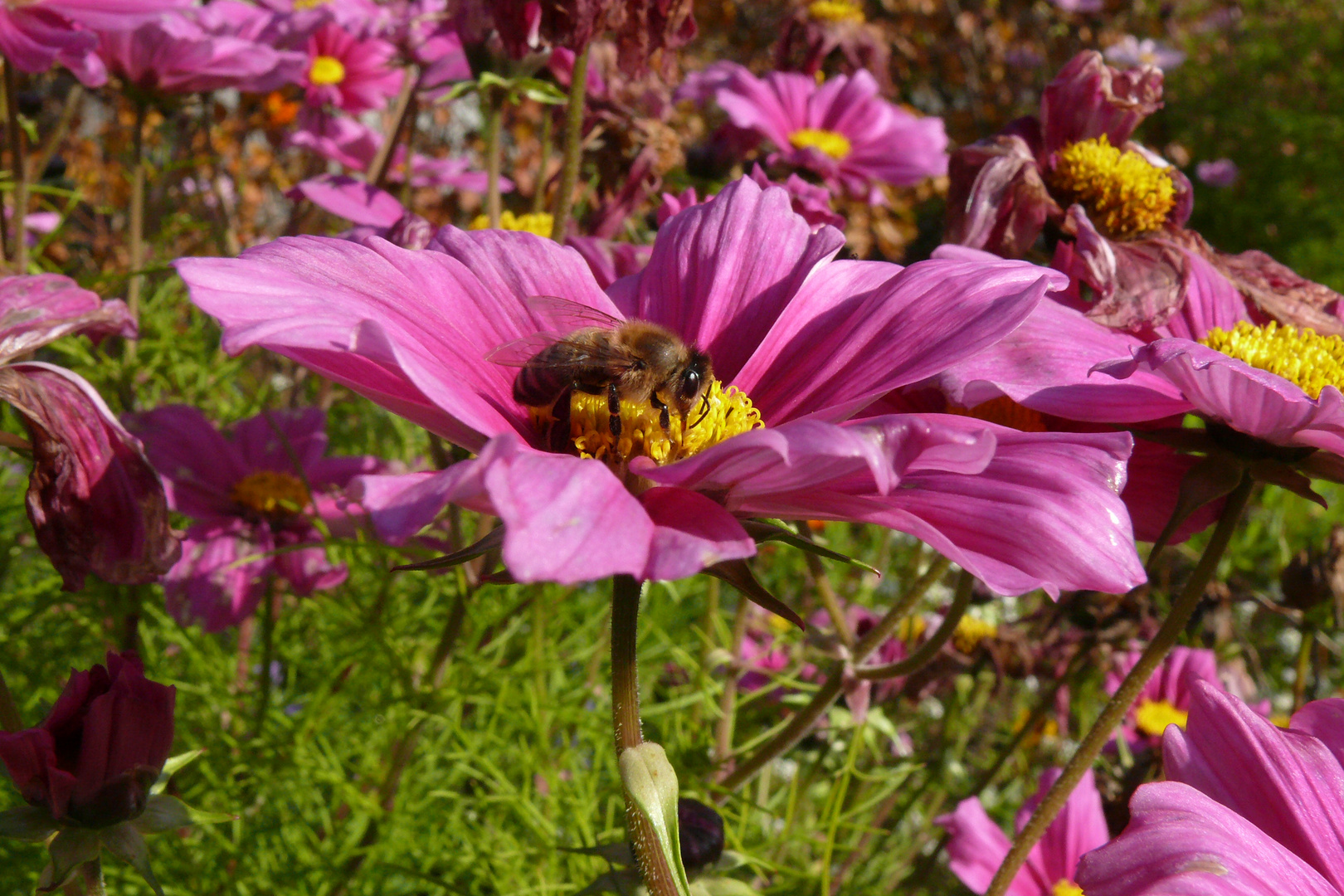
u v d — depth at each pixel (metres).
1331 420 0.16
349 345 0.14
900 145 0.34
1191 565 0.26
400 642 0.24
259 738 0.23
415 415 0.15
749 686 0.27
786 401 0.17
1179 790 0.15
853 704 0.22
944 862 0.26
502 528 0.15
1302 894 0.15
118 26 0.23
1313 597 0.24
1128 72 0.21
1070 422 0.19
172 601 0.23
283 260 0.15
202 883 0.22
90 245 0.33
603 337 0.16
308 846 0.23
